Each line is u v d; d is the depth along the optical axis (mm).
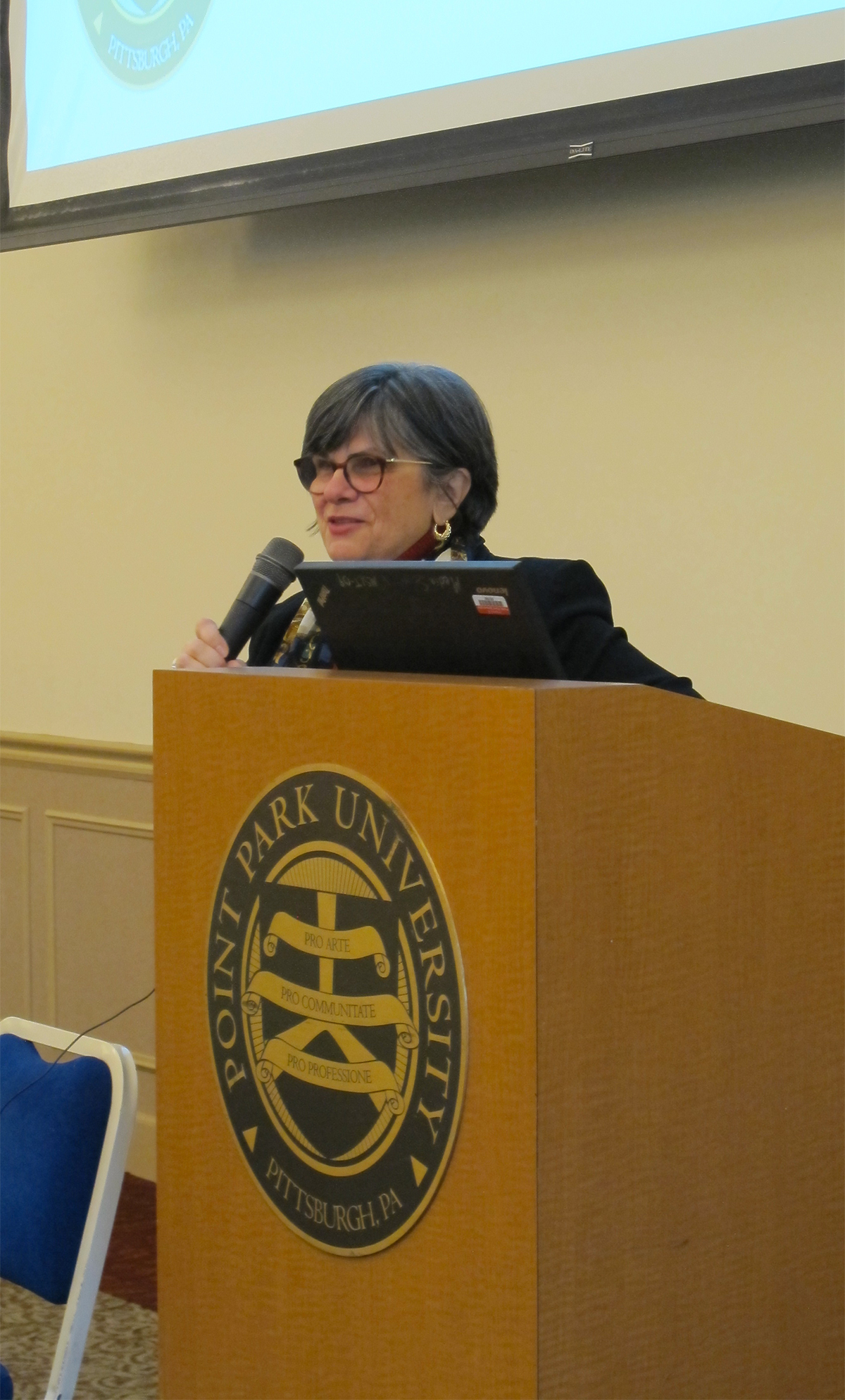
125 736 6801
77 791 6949
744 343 4664
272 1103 2180
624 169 4938
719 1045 2096
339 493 2889
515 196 5246
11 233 6344
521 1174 1861
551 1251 1869
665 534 4887
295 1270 2156
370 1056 2039
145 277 6609
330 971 2086
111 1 5953
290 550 2855
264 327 6141
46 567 7125
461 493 2947
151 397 6605
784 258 4570
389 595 2209
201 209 5621
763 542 4652
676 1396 2037
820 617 4531
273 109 5418
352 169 5152
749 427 4668
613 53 4520
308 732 2115
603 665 2773
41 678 7176
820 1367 2266
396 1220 2010
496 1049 1891
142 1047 6715
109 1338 4992
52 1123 3209
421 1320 1982
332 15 5238
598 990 1923
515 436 5270
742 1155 2133
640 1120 1982
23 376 7188
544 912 1854
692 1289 2061
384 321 5695
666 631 4895
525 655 2092
